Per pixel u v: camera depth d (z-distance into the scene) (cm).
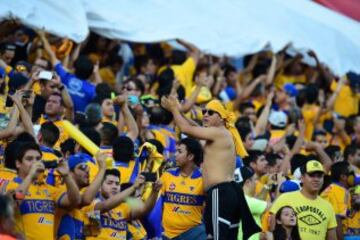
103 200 2331
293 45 3669
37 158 2109
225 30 3494
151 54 3603
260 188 2789
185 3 3453
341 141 3700
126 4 3278
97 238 2306
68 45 3144
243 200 2395
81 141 2427
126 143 2506
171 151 2866
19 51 3120
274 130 3375
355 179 2864
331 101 3731
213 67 3572
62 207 2197
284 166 2978
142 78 3281
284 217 2534
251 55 3953
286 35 3662
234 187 2391
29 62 3138
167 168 2523
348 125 3694
